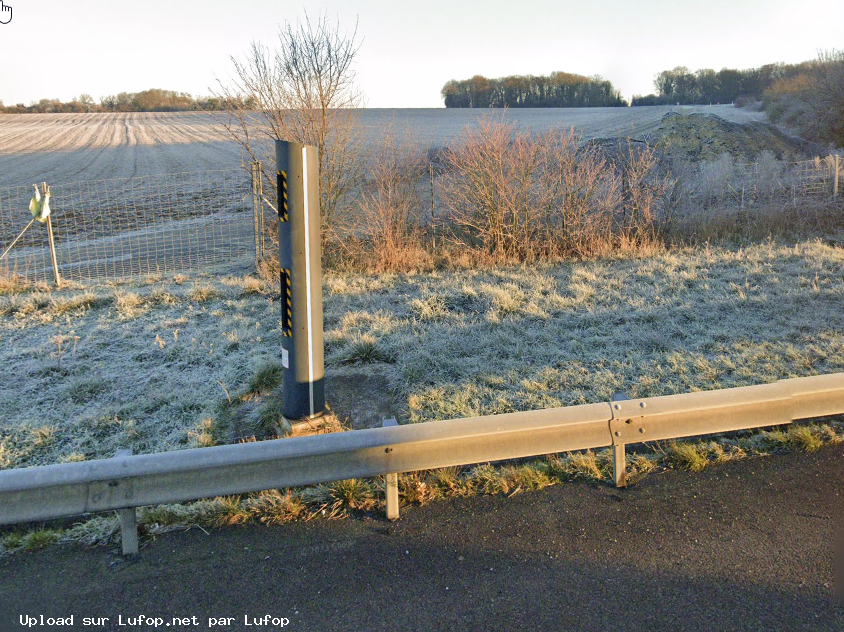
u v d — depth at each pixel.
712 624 2.84
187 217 19.66
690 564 3.28
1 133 51.31
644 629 2.82
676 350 6.84
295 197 4.60
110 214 20.33
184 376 6.57
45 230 18.55
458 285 9.73
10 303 9.02
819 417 5.04
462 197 11.97
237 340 7.47
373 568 3.32
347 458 3.75
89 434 5.41
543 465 4.40
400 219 11.65
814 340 6.99
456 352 7.02
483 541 3.55
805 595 3.02
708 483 4.14
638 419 4.14
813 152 26.03
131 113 73.06
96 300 9.12
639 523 3.69
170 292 9.46
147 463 3.45
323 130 10.88
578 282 9.76
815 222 13.12
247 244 14.85
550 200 11.85
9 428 5.50
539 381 6.14
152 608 3.04
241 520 3.83
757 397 4.28
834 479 4.12
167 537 3.69
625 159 13.96
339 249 11.39
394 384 6.22
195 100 80.31
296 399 4.90
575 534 3.59
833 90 27.59
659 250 11.78
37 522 3.96
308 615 2.97
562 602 3.01
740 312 8.08
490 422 3.88
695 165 17.92
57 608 3.06
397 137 12.87
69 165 32.88
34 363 6.92
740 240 12.38
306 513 3.90
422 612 2.97
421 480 4.22
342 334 7.57
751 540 3.48
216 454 3.54
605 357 6.73
